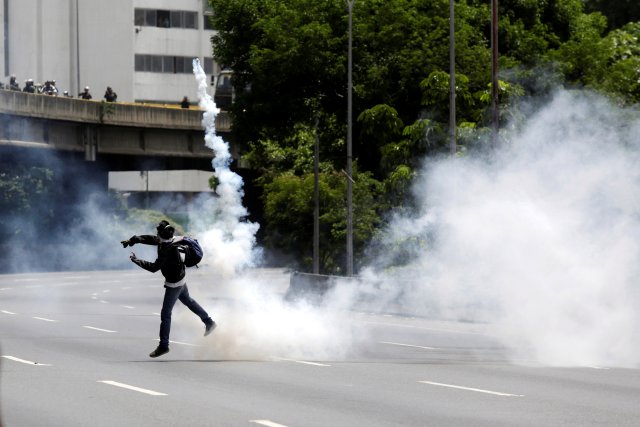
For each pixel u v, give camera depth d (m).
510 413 16.56
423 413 16.52
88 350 26.42
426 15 62.94
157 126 83.25
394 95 61.16
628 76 58.25
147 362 23.58
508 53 63.56
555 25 70.75
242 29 65.69
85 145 81.19
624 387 19.80
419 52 59.56
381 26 61.78
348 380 20.61
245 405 17.25
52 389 19.06
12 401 17.59
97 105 79.62
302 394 18.58
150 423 15.45
